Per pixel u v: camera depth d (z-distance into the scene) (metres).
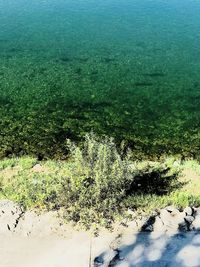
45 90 18.36
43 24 28.36
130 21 29.03
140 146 13.96
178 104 17.03
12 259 7.95
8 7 33.09
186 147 13.91
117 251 7.93
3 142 14.22
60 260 7.81
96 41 24.84
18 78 19.62
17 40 25.11
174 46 24.03
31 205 9.38
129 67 20.94
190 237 8.23
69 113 16.31
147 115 16.14
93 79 19.52
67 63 21.50
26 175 11.36
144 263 7.61
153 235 8.33
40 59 22.05
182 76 19.84
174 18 29.88
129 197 9.58
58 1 35.19
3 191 10.30
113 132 14.88
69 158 13.09
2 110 16.59
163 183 10.94
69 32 26.56
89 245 8.12
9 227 8.74
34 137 14.55
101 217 8.80
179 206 9.40
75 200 9.20
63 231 8.59
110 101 17.28
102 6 33.38
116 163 9.44
